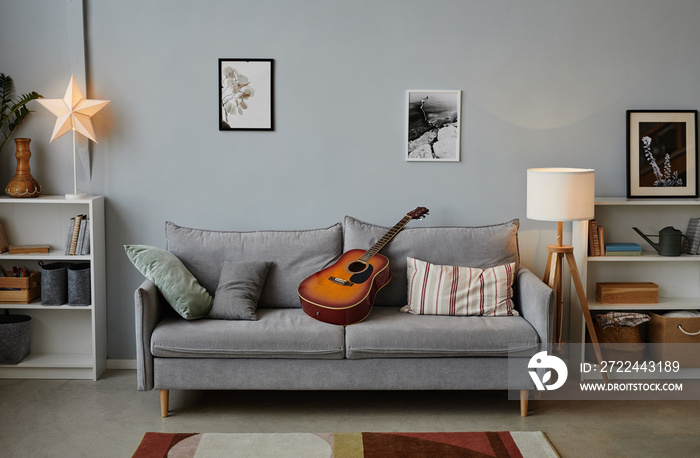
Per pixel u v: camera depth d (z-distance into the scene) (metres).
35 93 3.95
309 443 3.11
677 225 4.14
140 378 3.35
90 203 3.89
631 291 3.97
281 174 4.15
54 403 3.62
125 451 3.05
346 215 4.14
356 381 3.35
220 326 3.39
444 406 3.59
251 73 4.07
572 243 4.17
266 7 4.03
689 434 3.25
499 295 3.69
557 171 3.68
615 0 4.07
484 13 4.05
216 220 4.18
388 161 4.14
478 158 4.15
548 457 2.98
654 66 4.11
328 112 4.10
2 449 3.07
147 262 3.54
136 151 4.12
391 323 3.47
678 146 4.14
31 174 4.10
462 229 3.94
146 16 4.03
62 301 3.99
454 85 4.10
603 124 4.14
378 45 4.06
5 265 4.15
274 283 3.84
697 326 3.95
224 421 3.38
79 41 4.00
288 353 3.31
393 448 3.06
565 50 4.09
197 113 4.10
